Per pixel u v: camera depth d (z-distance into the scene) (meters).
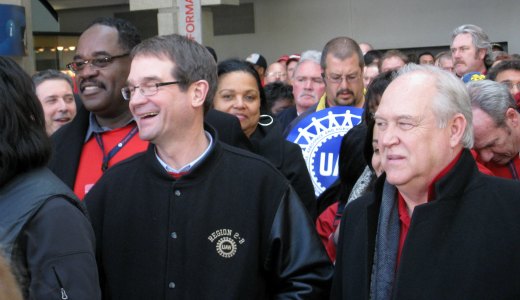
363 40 16.55
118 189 2.58
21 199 2.15
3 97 2.19
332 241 3.05
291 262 2.51
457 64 6.45
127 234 2.51
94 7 18.53
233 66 4.05
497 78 4.66
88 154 3.28
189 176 2.47
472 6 15.65
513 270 2.04
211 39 14.54
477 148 3.22
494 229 2.07
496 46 9.02
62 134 3.31
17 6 11.10
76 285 2.11
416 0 16.02
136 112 2.50
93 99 3.21
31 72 11.80
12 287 1.20
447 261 2.07
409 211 2.26
